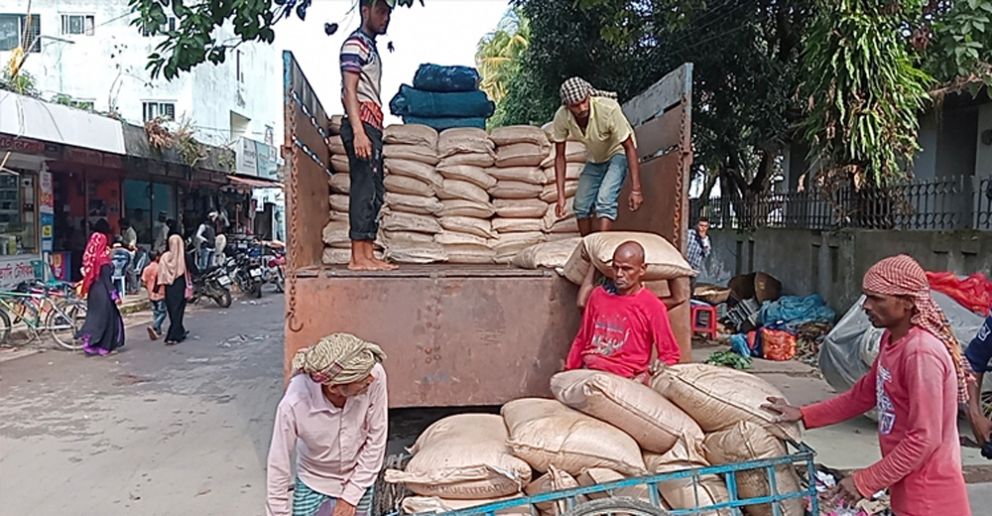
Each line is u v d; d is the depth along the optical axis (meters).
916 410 2.39
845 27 7.83
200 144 16.78
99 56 20.50
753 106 12.43
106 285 9.66
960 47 6.79
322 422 2.86
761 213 12.70
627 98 12.55
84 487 4.76
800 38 11.03
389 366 4.07
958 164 11.66
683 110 4.38
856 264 9.08
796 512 2.93
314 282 4.02
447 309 4.10
